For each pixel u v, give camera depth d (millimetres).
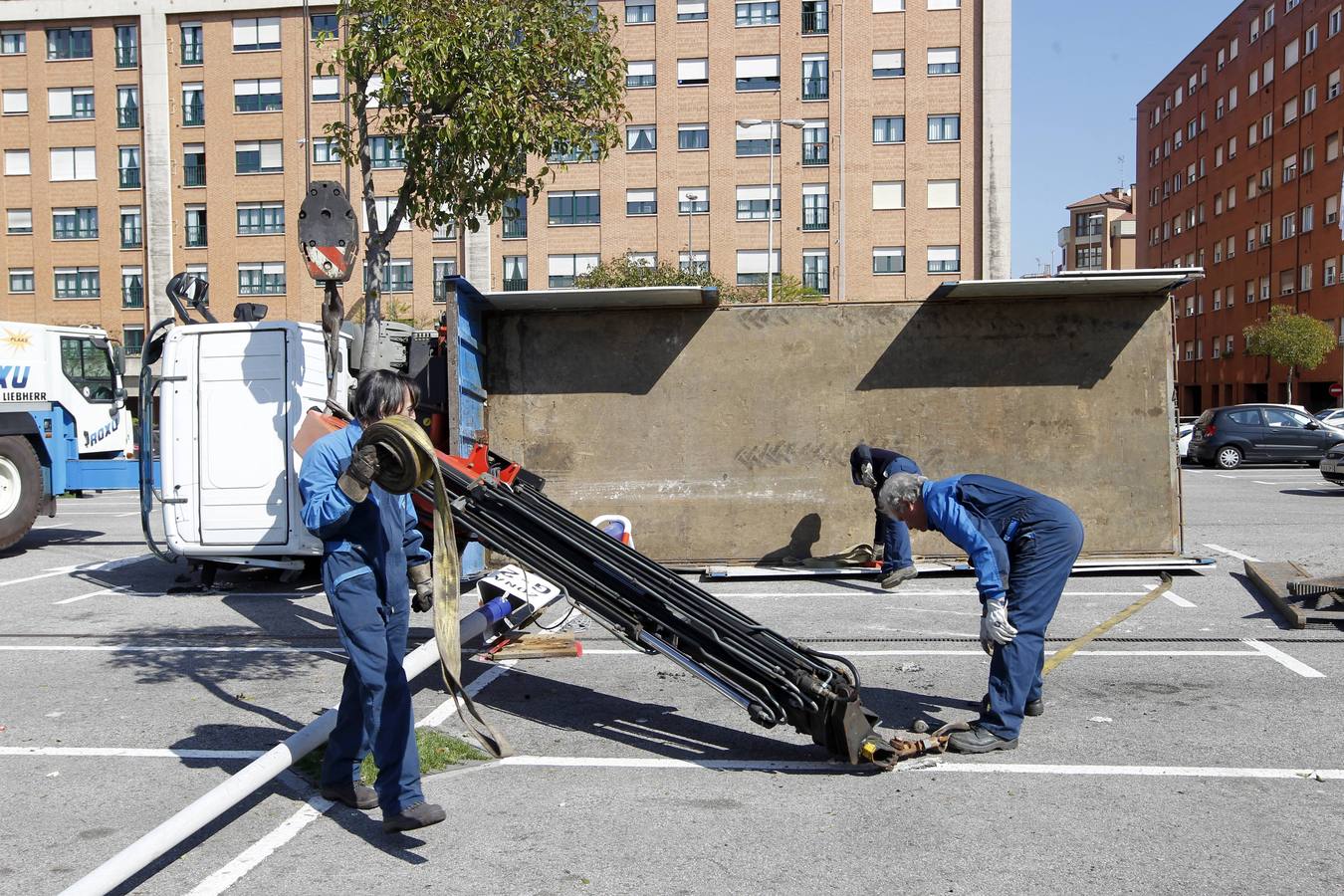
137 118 47000
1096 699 6152
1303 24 51844
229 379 9867
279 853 4168
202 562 10477
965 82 44062
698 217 45406
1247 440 27984
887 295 44625
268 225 46312
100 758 5367
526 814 4559
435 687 6656
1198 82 66375
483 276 45750
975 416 10805
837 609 9000
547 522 5824
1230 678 6551
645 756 5332
